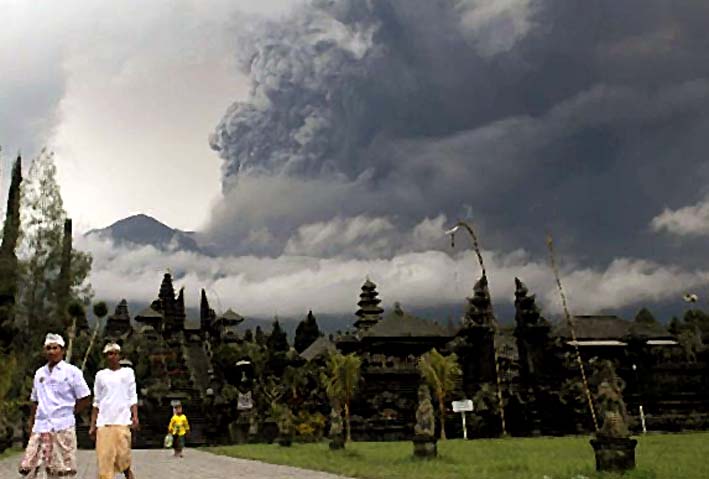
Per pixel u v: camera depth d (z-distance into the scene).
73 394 10.80
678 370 63.84
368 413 61.31
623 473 15.69
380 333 67.62
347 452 28.72
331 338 95.44
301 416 55.97
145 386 76.25
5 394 38.75
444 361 55.00
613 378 16.59
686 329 70.62
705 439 36.72
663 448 27.97
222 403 65.56
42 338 52.56
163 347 83.81
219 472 20.27
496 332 66.62
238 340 100.81
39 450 10.48
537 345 63.66
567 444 35.34
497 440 44.53
